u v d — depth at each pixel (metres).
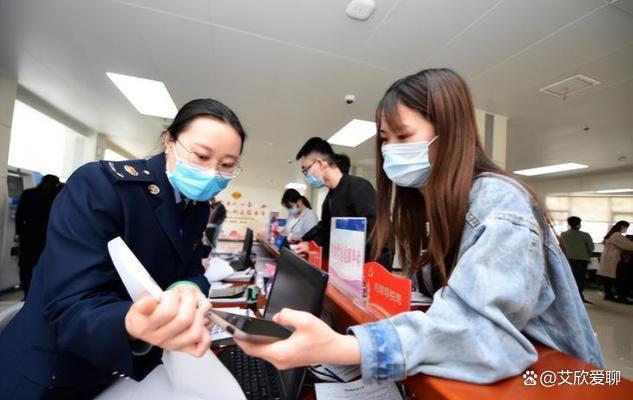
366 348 0.39
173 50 2.68
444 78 0.60
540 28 2.12
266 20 2.21
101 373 0.67
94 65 3.04
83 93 3.79
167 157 0.84
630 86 2.86
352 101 3.49
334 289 0.90
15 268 3.55
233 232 6.71
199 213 0.94
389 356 0.39
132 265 0.43
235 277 1.82
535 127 4.08
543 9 1.95
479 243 0.45
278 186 11.45
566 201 7.95
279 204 11.69
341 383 0.67
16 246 3.56
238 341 0.40
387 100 0.65
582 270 5.34
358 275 0.82
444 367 0.40
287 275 0.84
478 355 0.39
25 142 4.23
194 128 0.77
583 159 5.75
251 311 1.20
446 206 0.55
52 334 0.63
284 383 0.62
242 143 0.84
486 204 0.50
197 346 0.40
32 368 0.63
